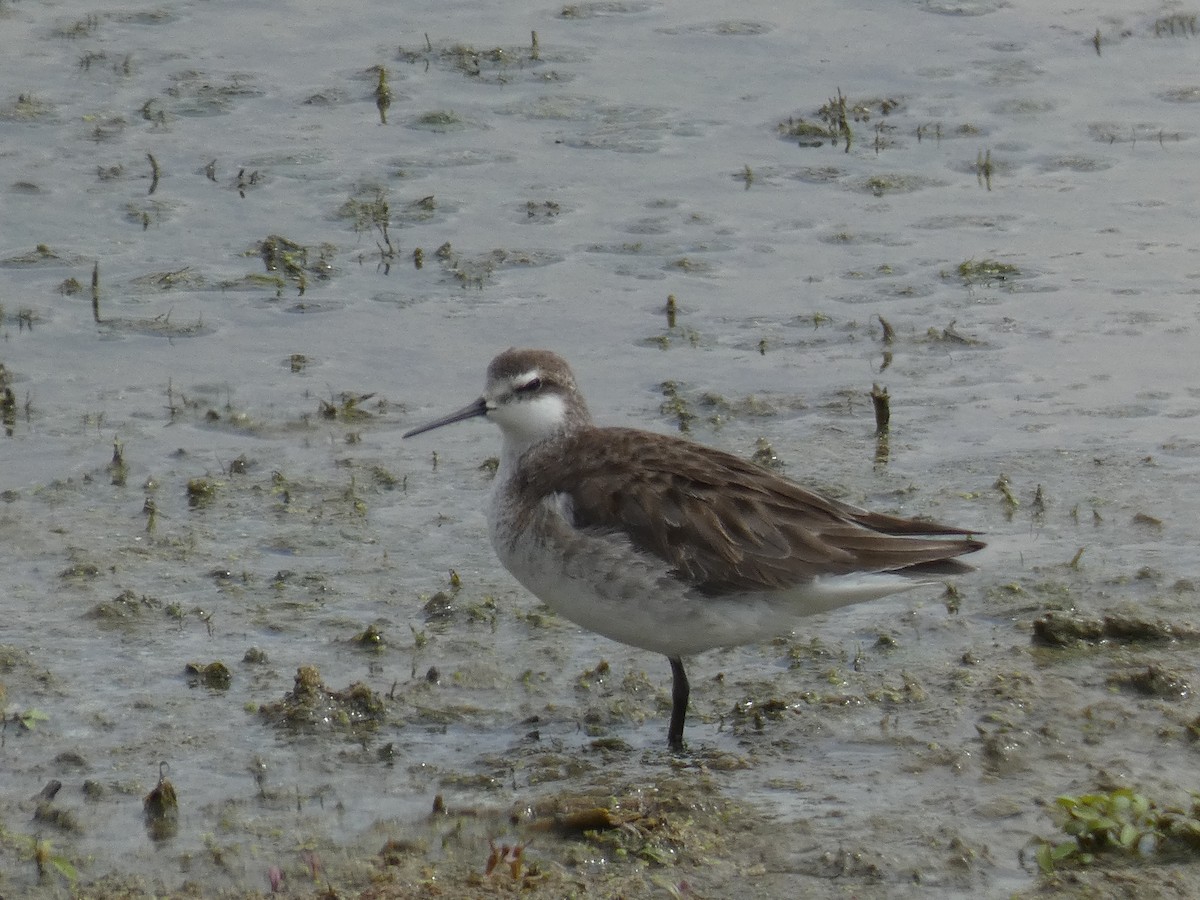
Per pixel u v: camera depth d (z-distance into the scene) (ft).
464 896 31.68
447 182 69.46
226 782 35.91
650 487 38.34
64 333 58.85
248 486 50.06
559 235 65.77
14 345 58.03
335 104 75.56
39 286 61.52
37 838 33.55
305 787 35.83
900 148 72.54
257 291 61.77
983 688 39.81
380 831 34.22
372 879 32.42
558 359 41.50
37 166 69.36
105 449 52.03
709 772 36.63
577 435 40.75
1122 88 77.46
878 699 39.58
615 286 62.39
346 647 41.65
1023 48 81.25
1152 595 43.88
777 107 75.97
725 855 33.55
